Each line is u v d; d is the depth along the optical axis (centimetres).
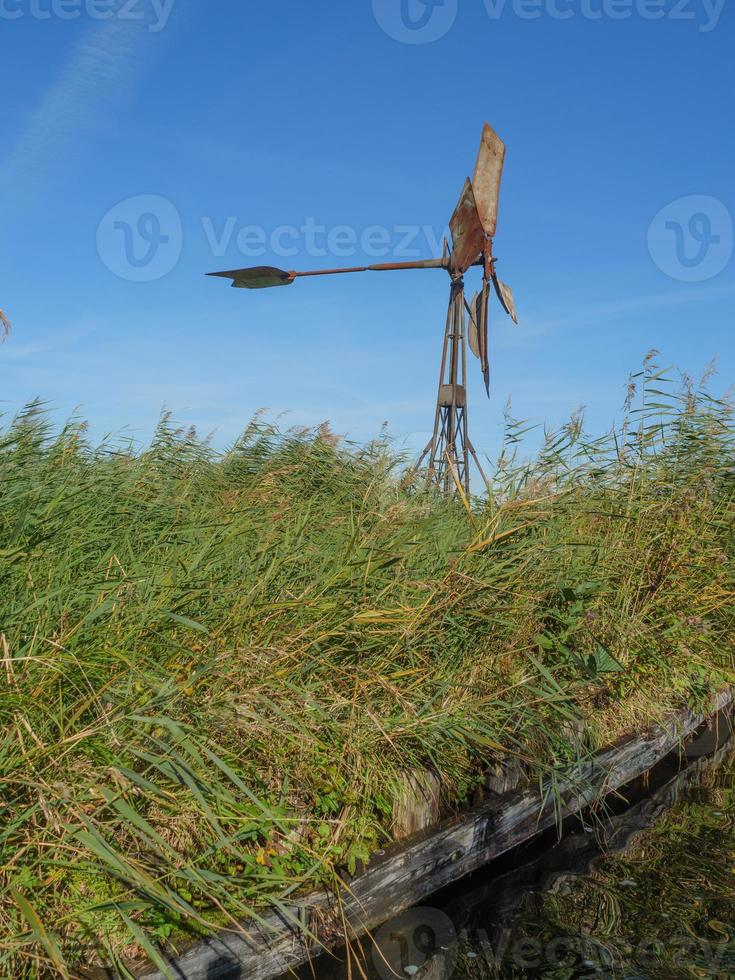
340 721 425
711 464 788
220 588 440
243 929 312
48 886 293
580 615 558
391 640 473
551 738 500
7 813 291
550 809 495
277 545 501
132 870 272
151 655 372
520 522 587
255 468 1009
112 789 310
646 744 586
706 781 652
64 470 600
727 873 479
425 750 446
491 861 476
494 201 1294
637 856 500
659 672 662
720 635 749
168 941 303
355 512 713
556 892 449
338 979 347
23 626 352
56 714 316
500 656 521
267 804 360
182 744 328
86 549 486
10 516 454
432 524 615
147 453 732
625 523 714
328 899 354
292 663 413
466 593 495
